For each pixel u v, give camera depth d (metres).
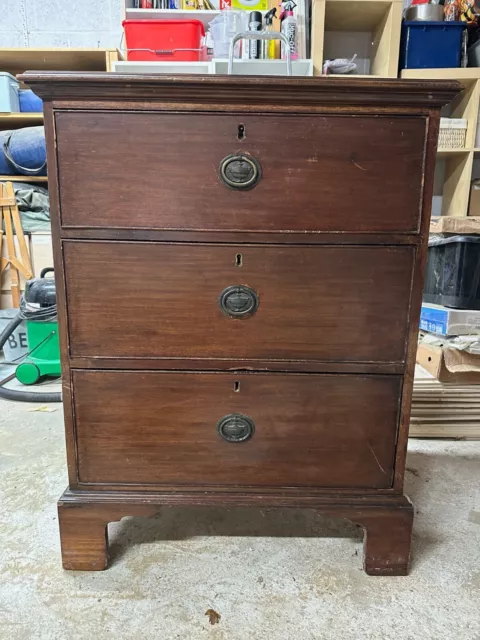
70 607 0.76
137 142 0.74
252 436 0.84
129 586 0.81
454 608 0.77
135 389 0.82
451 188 2.29
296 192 0.75
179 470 0.85
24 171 2.25
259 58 1.97
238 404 0.83
